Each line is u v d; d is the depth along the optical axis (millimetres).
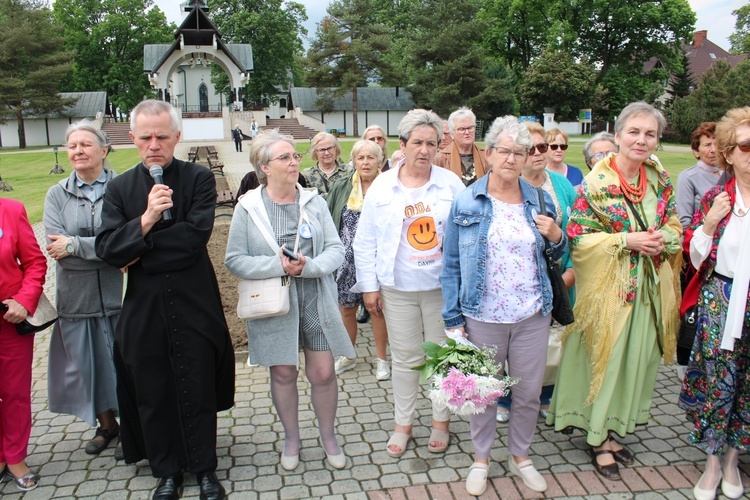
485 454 3309
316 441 3811
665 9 45312
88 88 54969
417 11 43188
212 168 18016
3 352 3221
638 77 48812
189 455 3176
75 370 3580
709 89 39375
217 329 3254
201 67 52375
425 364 3145
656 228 3383
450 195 3607
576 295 3549
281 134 3406
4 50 42219
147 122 3064
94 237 3469
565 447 3734
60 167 25078
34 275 3301
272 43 53031
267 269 3238
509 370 3322
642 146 3297
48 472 3469
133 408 3281
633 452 3656
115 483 3357
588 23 46500
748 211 3150
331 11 45031
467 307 3193
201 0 43250
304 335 3443
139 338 3096
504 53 50156
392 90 53375
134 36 55250
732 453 3268
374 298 3713
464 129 4996
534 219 3176
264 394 4453
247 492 3260
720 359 3219
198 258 3197
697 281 3473
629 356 3377
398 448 3621
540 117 47062
